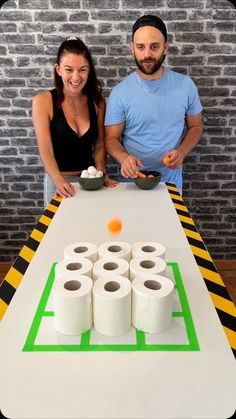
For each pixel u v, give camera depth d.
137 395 0.66
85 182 1.77
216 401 0.65
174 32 2.18
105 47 2.21
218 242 2.70
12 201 2.57
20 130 2.40
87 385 0.69
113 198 1.69
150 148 2.08
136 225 1.38
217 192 2.56
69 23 2.16
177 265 1.10
